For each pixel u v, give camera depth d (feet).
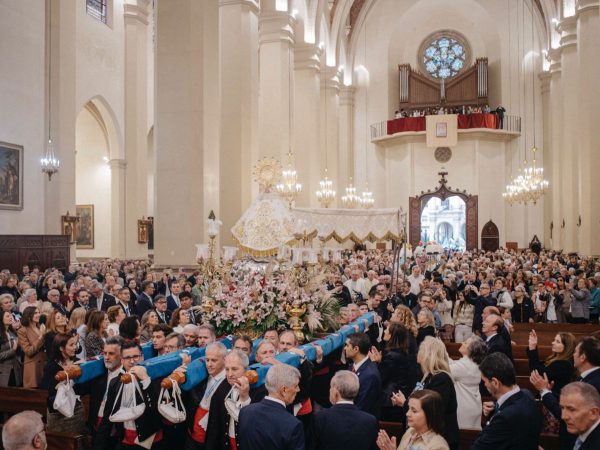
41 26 56.39
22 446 8.79
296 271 24.17
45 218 59.77
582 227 65.57
